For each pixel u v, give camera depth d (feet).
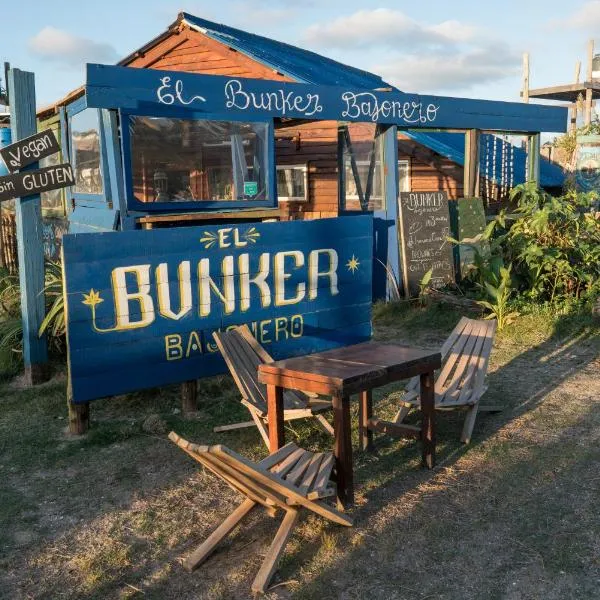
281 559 13.26
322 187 49.60
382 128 35.47
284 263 22.84
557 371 24.66
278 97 29.45
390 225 35.73
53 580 12.85
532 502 15.12
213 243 21.22
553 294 32.91
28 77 23.43
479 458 17.49
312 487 13.33
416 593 12.14
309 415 17.81
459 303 33.37
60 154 36.86
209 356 21.50
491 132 41.16
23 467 17.67
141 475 17.07
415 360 16.08
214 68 45.65
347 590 12.28
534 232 34.27
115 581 12.78
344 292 24.45
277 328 22.95
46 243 39.29
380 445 18.49
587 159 54.80
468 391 19.30
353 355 16.72
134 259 19.81
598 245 34.45
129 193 25.48
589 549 13.28
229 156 28.25
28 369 24.29
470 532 14.01
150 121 25.88
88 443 19.03
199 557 13.16
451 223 38.55
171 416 20.84
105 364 19.67
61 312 24.77
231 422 20.34
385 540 13.74
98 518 15.03
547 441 18.43
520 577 12.50
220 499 15.80
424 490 15.83
